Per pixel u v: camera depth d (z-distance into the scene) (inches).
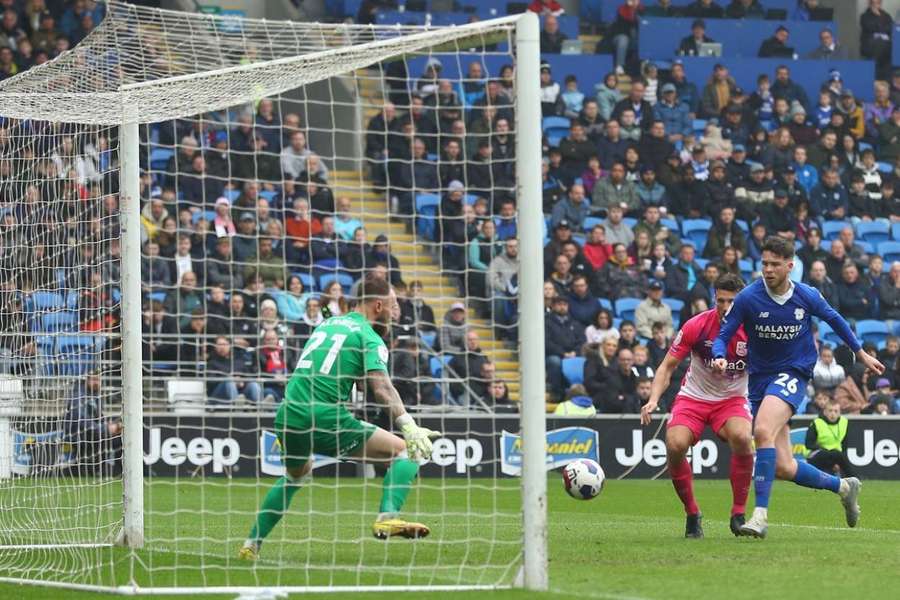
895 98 3442.4
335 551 1048.8
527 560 824.3
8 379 1224.8
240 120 2689.5
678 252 2778.1
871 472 2314.2
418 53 975.0
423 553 1039.6
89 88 1138.7
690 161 3034.0
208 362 2188.7
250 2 3201.3
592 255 2726.4
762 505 1143.0
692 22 3403.1
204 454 2140.7
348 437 982.4
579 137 2935.5
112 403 1478.8
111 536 1152.8
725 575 877.2
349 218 2561.5
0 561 1070.4
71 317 1258.0
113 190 1786.4
